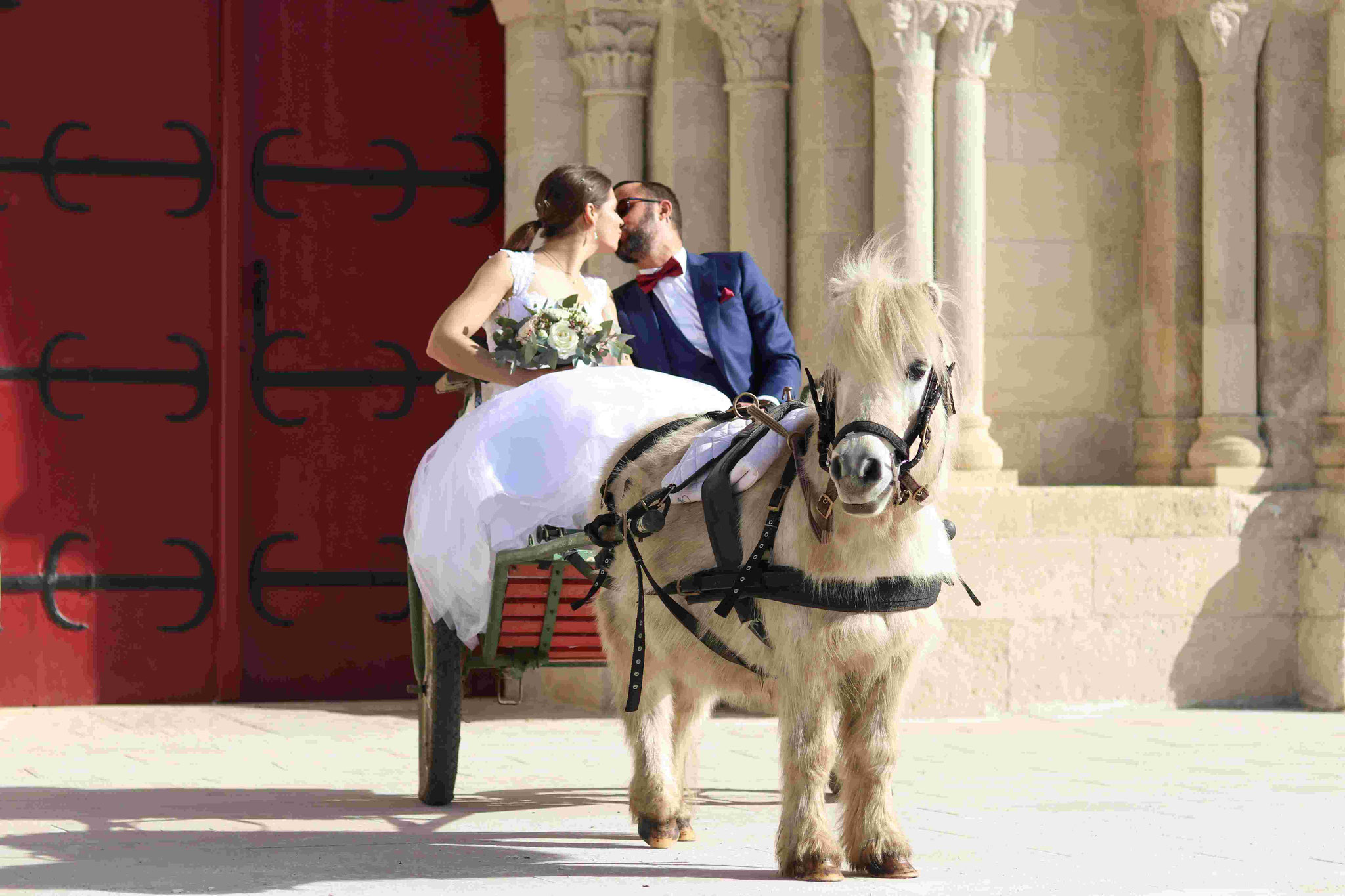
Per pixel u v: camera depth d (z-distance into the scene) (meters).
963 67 10.31
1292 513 10.64
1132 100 11.18
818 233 10.39
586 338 6.66
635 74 10.85
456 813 6.72
